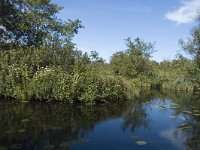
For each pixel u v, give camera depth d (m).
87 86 13.93
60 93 13.36
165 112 13.18
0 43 20.56
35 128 8.90
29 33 21.94
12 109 11.52
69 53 16.36
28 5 22.17
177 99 18.91
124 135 8.74
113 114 12.00
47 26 22.72
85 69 15.11
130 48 38.22
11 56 15.13
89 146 7.52
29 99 13.33
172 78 30.66
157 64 43.81
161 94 21.94
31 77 14.34
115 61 31.47
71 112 11.67
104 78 15.06
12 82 13.73
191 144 8.07
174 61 42.06
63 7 23.47
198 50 32.19
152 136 8.80
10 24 20.83
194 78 28.22
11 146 7.17
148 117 11.79
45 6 22.66
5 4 20.38
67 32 23.02
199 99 19.41
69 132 8.70
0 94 13.80
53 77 13.73
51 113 11.20
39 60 15.20
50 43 17.03
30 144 7.39
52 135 8.27
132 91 17.25
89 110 12.38
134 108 13.92
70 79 13.84
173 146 7.86
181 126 10.26
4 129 8.64
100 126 9.71
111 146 7.61
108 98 15.02
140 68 31.73
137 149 7.47
